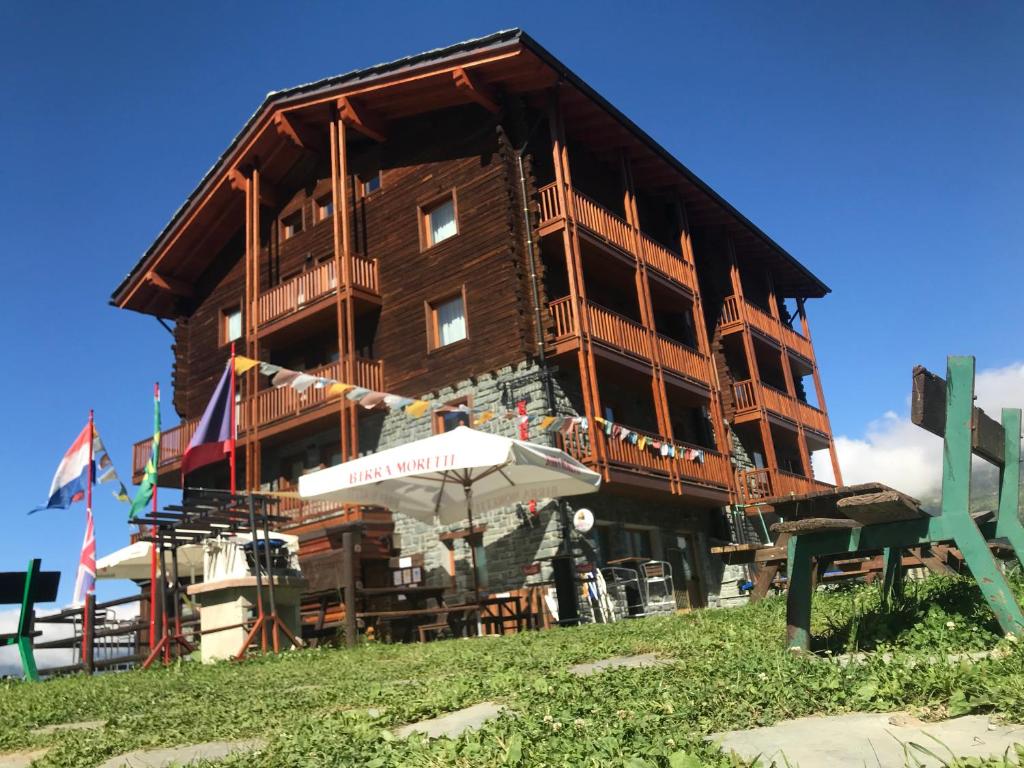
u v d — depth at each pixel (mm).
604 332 17547
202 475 23594
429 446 11500
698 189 23406
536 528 15852
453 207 19156
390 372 19281
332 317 20125
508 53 17203
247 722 4922
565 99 18875
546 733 3266
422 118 20219
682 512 19875
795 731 3012
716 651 5508
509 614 14398
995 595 4176
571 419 14977
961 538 4293
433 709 4508
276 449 21625
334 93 19781
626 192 20500
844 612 6664
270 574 10703
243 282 24016
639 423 19891
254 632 10180
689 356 20828
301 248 22312
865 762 2525
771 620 7148
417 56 18281
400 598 16156
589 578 15328
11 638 11359
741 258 27672
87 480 12211
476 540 16672
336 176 19672
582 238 17828
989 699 2920
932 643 4465
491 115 18797
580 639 8031
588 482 13234
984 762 2305
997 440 4707
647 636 7484
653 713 3438
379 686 5719
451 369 18125
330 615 14547
